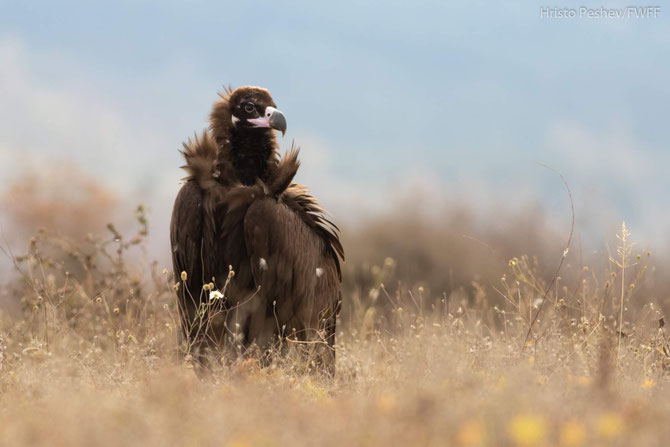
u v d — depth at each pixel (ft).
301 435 41.19
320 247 76.23
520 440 38.55
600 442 39.27
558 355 63.87
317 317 75.61
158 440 40.91
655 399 50.93
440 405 43.93
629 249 72.64
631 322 77.46
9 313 96.17
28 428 43.65
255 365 65.72
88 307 88.79
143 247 98.37
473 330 75.51
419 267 145.79
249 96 75.51
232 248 72.18
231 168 74.54
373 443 39.17
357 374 66.54
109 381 60.95
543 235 144.56
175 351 69.31
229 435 41.86
